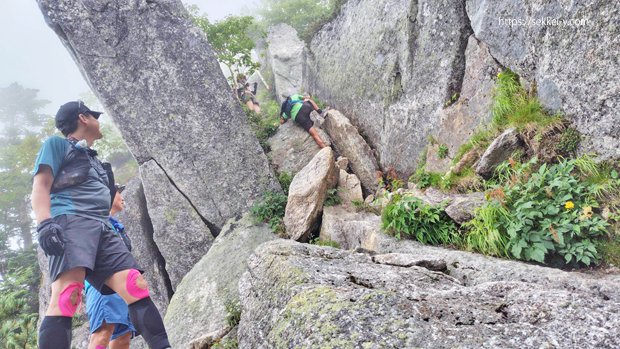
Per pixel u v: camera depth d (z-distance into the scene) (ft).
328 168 22.98
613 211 11.47
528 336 5.65
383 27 27.94
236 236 24.12
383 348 5.50
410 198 15.72
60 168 7.90
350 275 8.60
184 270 25.98
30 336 23.47
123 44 25.71
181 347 17.56
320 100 37.93
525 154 15.05
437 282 9.10
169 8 27.02
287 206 22.95
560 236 11.41
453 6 20.89
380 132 27.66
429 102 22.54
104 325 9.45
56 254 7.01
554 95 14.74
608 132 12.66
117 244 8.25
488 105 18.13
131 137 26.00
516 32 16.56
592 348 5.27
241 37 38.47
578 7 13.51
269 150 31.30
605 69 12.72
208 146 26.86
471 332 5.77
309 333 6.19
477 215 13.57
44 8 24.48
